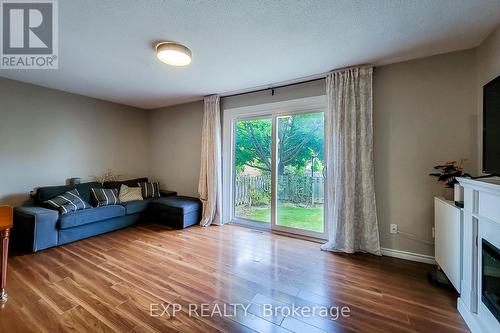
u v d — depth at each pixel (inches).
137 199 168.1
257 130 157.2
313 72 120.0
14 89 132.6
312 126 135.6
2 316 65.8
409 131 104.8
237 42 90.7
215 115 161.2
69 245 121.3
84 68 116.1
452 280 76.0
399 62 106.7
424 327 63.2
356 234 114.0
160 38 88.1
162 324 63.7
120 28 81.6
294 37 87.0
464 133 95.3
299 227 139.3
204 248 118.3
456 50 96.2
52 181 148.7
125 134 191.0
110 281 85.6
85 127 165.3
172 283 84.8
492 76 82.0
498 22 76.8
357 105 112.3
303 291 80.4
